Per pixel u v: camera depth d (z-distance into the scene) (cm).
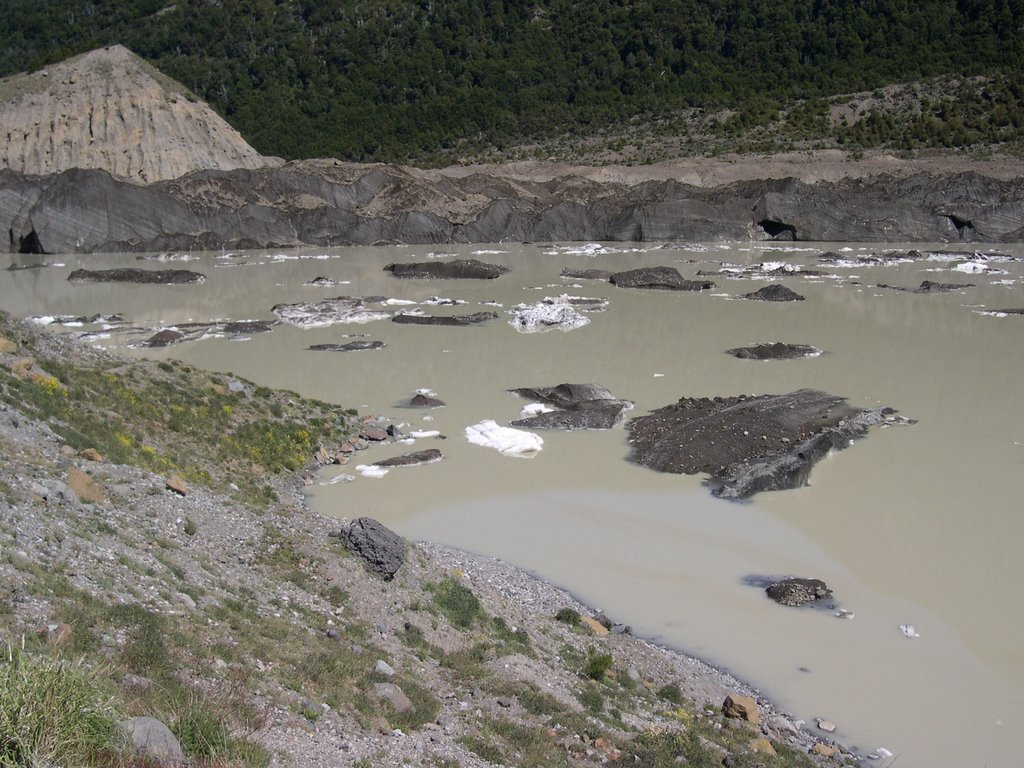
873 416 2867
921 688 1504
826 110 10456
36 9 14950
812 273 5816
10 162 7962
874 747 1352
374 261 6675
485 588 1709
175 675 1034
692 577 1870
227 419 2430
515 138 11700
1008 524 2127
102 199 7181
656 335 4116
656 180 8694
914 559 1952
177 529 1565
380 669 1262
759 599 1788
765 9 12812
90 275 5766
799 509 2205
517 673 1368
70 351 2483
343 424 2709
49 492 1434
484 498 2245
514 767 1091
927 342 3966
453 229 7869
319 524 1750
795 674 1542
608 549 1988
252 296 5181
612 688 1421
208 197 7556
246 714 999
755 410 2812
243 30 13862
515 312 4550
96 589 1184
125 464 1798
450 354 3747
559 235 7981
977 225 7650
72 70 8494
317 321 4397
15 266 6247
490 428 2692
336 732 1048
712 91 12038
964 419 2903
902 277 5772
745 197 8200
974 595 1805
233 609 1316
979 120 9525
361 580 1545
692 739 1252
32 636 980
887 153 9181
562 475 2400
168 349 3825
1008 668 1564
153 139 8212
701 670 1541
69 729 786
